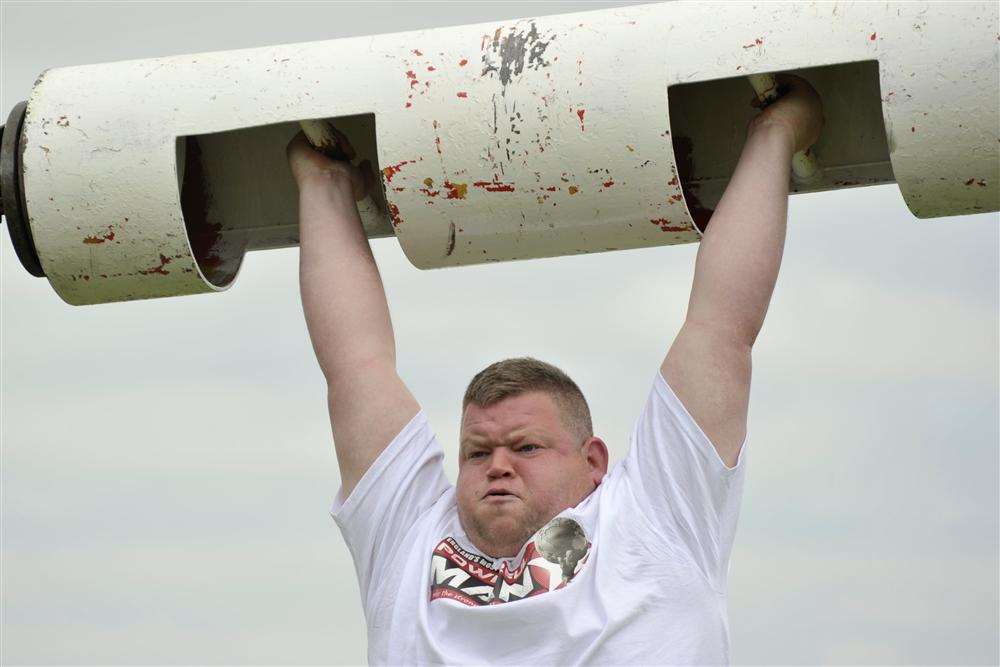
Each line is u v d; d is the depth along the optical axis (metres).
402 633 6.48
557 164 6.52
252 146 7.52
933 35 6.24
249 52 6.93
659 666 6.25
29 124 6.91
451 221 6.68
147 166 6.80
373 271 7.11
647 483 6.57
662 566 6.43
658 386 6.64
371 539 6.80
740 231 6.66
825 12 6.37
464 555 6.60
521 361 6.91
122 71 6.98
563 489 6.67
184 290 7.11
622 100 6.45
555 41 6.57
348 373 6.93
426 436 6.92
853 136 7.07
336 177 7.20
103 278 7.02
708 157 7.30
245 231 7.52
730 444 6.55
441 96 6.60
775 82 6.85
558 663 6.26
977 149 6.24
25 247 7.00
